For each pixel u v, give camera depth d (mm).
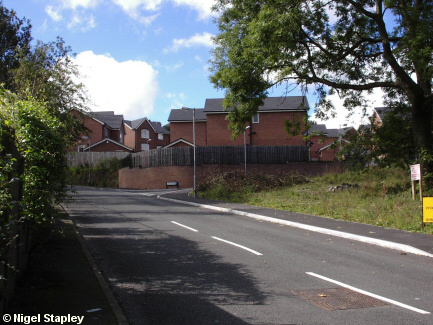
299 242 11023
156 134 76562
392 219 13680
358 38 19828
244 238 11594
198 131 53969
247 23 18047
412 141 20812
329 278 7277
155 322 5066
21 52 16453
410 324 5016
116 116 69062
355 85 18953
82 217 16234
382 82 18672
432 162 18703
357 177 28594
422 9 16172
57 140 8078
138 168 44562
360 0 18500
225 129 47031
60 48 16750
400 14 17922
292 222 14414
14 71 15969
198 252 9484
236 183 29781
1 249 4566
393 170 28203
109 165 54750
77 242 9953
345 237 11844
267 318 5219
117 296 6145
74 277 6824
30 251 8344
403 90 19672
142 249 9766
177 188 40031
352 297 6152
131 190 40938
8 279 4906
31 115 7305
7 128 5770
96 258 8703
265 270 7832
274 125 46219
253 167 38906
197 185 31766
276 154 39250
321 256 9203
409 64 19172
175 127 54125
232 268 7965
